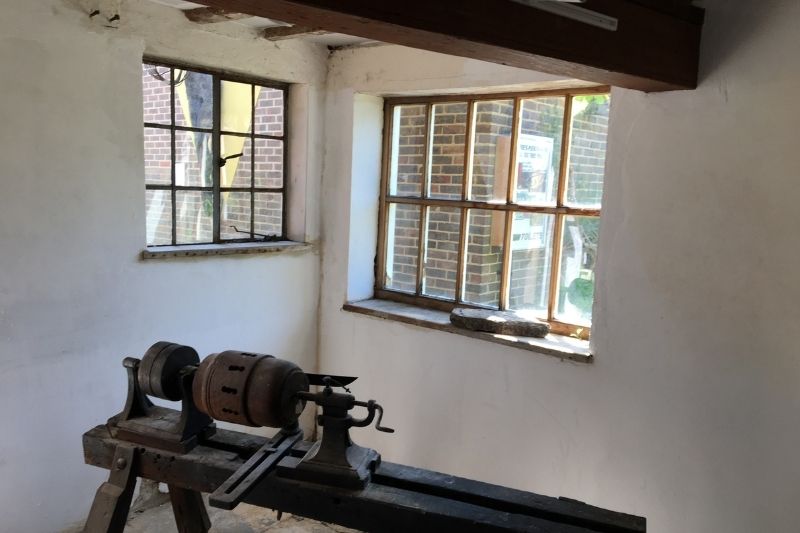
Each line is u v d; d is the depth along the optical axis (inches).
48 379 94.3
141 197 102.4
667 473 87.6
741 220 77.6
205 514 83.7
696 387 83.6
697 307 82.6
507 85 101.8
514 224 111.7
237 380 64.7
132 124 99.3
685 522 86.4
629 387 90.7
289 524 112.4
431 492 64.0
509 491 63.4
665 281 85.4
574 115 102.1
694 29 76.7
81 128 93.1
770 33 73.2
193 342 113.3
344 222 128.8
